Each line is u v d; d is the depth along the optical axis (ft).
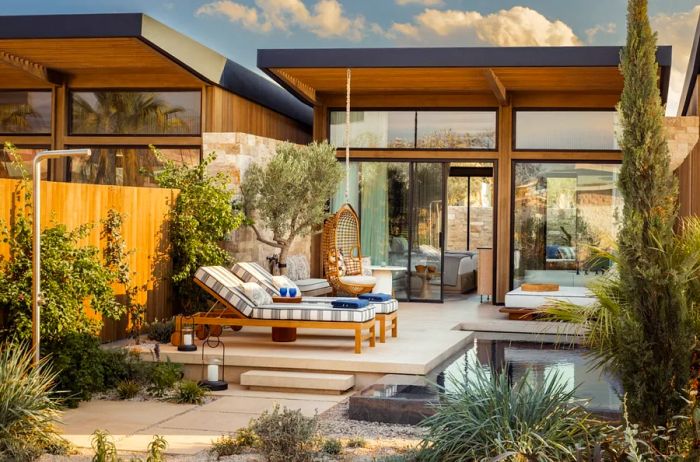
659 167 17.39
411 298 52.65
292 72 46.37
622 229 17.85
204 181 40.96
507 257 50.96
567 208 50.78
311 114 64.59
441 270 52.11
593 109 50.34
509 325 42.01
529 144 51.06
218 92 47.03
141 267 37.06
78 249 28.25
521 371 30.35
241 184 43.86
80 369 26.37
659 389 17.43
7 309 26.40
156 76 47.47
